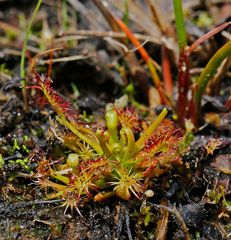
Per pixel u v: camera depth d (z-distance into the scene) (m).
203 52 0.33
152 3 0.32
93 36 0.32
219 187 0.27
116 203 0.26
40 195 0.27
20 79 0.30
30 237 0.26
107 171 0.25
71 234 0.26
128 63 0.33
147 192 0.26
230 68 0.33
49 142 0.28
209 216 0.27
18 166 0.27
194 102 0.29
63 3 0.36
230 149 0.28
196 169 0.27
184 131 0.29
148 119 0.30
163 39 0.32
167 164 0.27
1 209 0.26
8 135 0.28
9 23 0.37
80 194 0.25
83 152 0.26
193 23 0.36
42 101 0.28
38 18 0.37
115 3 0.34
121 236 0.26
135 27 0.35
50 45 0.33
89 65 0.32
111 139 0.26
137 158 0.26
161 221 0.26
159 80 0.31
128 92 0.32
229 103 0.30
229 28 0.31
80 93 0.32
